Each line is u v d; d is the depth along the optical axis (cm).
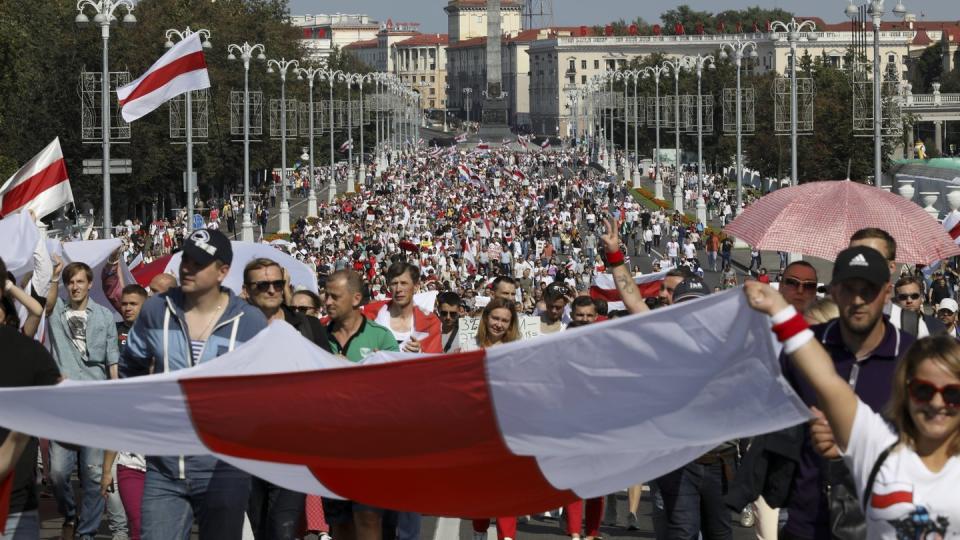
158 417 924
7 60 7144
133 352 1139
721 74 15825
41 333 1583
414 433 903
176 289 1149
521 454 905
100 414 927
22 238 1636
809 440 963
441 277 6100
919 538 725
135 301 1636
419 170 16662
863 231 1067
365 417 907
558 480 932
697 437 866
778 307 757
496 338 1523
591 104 19288
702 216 9500
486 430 894
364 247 7881
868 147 11250
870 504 738
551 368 862
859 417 743
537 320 2438
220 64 11431
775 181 12769
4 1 7175
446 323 1738
